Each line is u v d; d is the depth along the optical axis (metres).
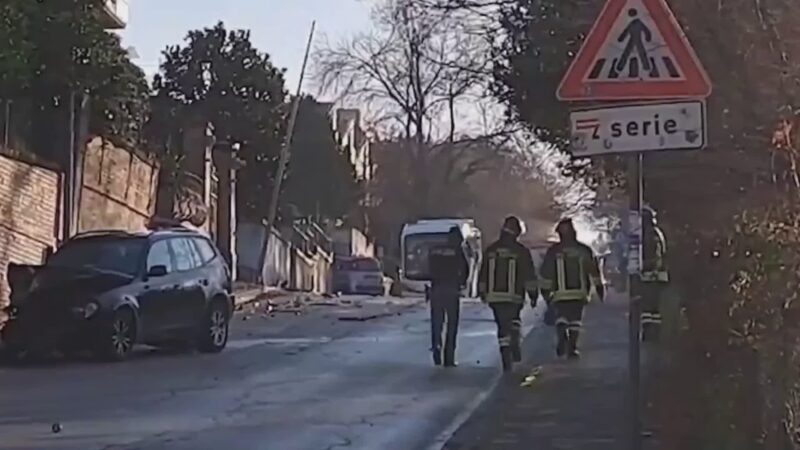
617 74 8.22
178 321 21.38
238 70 49.84
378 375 18.72
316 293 51.50
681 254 10.60
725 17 10.12
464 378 18.36
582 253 20.50
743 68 9.94
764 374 8.48
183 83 49.53
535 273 19.14
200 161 43.09
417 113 57.91
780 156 9.20
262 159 51.06
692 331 9.74
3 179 27.22
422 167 62.06
